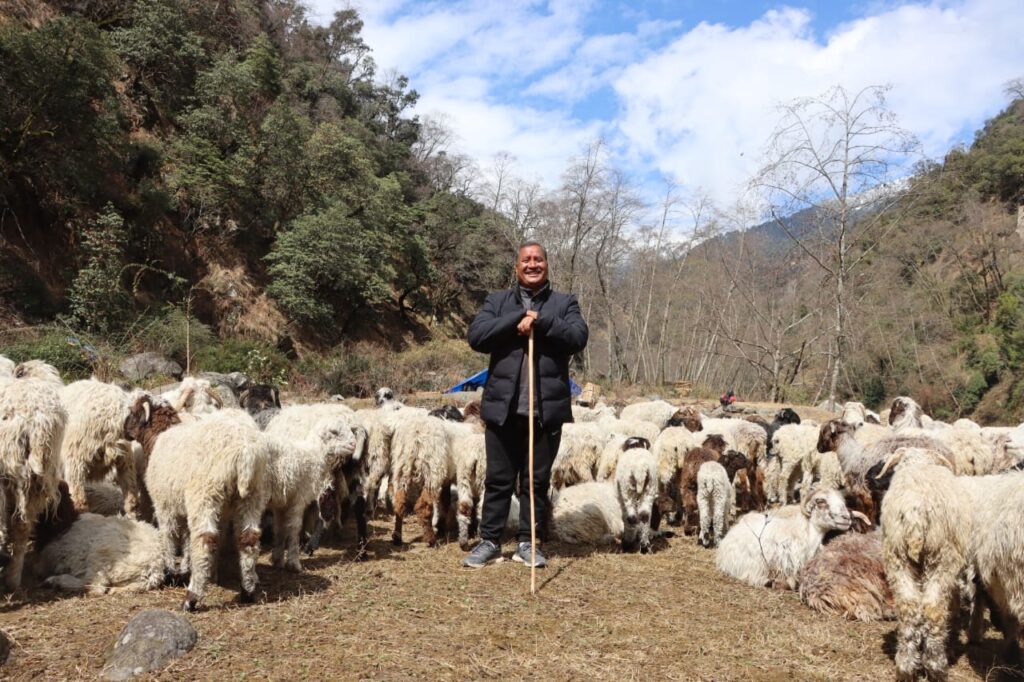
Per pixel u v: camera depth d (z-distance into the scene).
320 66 56.66
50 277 23.56
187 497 4.80
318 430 6.32
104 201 26.95
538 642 4.57
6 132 22.52
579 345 6.32
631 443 7.68
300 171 37.41
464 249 55.47
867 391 45.38
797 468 10.22
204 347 23.81
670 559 7.02
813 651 4.69
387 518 8.60
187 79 34.94
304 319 36.22
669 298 46.78
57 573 5.25
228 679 3.78
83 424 6.17
